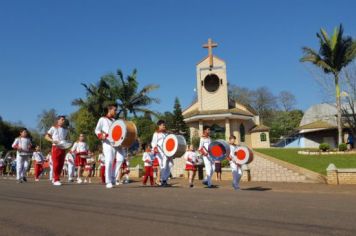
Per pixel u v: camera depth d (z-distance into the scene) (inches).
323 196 396.2
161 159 554.6
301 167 1013.2
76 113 2466.8
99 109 1909.4
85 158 740.7
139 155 1631.4
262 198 348.2
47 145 3289.9
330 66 1497.3
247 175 939.3
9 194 374.9
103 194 366.9
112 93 1899.6
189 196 352.8
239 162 557.6
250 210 272.7
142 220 237.8
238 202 313.6
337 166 992.9
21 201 320.8
